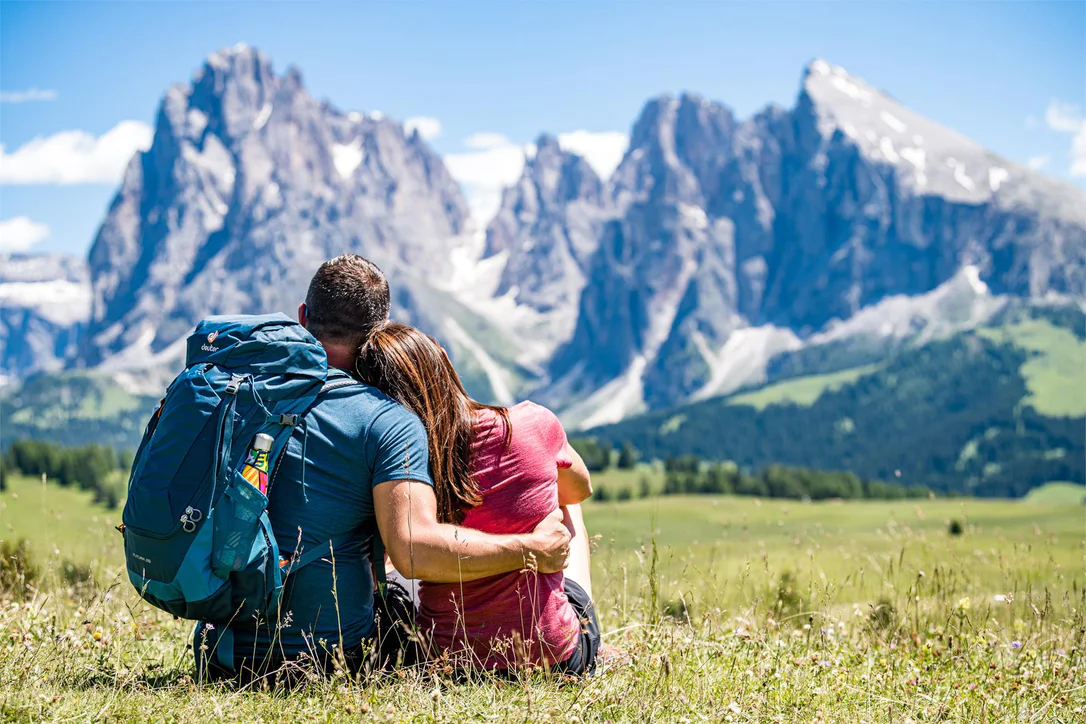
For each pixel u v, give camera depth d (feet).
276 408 14.37
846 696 16.53
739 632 19.70
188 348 14.90
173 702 13.89
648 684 15.58
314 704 13.80
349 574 15.12
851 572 24.52
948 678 18.24
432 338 16.02
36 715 12.91
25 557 25.04
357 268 15.94
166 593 14.05
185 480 13.78
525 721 13.15
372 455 14.70
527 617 15.44
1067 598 21.52
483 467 15.47
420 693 14.19
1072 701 17.08
